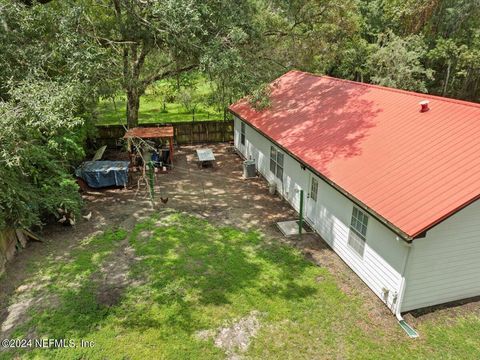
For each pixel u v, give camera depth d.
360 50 25.11
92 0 13.02
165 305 7.59
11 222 8.91
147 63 16.48
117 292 7.99
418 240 6.53
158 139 18.44
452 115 8.65
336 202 9.16
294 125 12.77
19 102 8.52
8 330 6.92
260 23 14.62
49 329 6.94
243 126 17.03
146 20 11.82
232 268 8.84
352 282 8.30
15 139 7.86
